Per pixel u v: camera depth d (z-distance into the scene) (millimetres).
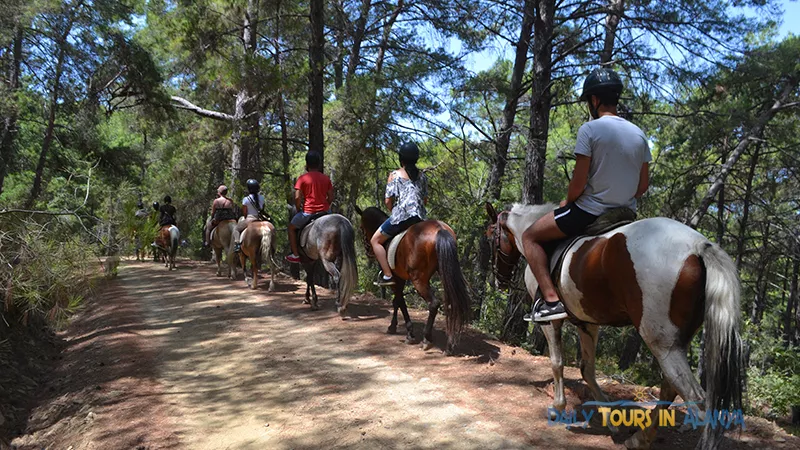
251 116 18781
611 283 3475
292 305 10211
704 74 12992
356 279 8805
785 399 12727
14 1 14125
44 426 5312
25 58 16562
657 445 4059
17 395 5980
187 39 13945
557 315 3963
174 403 5422
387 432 4543
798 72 14367
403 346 7164
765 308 28453
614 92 3895
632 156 3738
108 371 6461
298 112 17109
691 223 15672
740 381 2852
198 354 7195
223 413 5156
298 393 5598
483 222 12266
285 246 24344
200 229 31812
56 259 6531
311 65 13938
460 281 6129
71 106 17203
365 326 8375
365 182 17094
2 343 6773
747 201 20906
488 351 6836
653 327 3189
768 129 17547
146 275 15797
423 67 13625
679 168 19688
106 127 23562
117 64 16641
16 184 24406
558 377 4531
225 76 13461
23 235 6375
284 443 4441
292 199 16016
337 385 5781
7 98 16062
